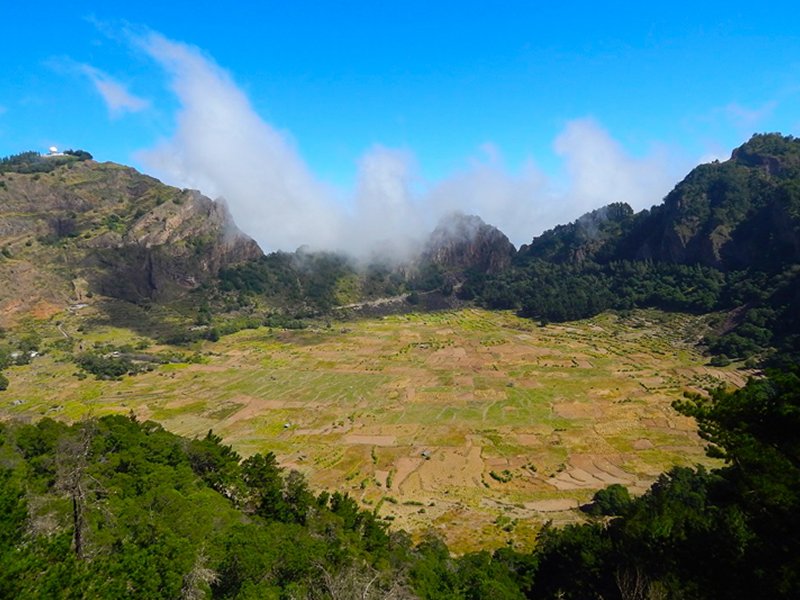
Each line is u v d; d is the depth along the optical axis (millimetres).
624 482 104125
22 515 33062
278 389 173250
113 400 158875
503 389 168000
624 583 42500
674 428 131500
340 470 112625
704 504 67562
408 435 133125
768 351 171750
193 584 37875
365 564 50844
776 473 30438
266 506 71375
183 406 155750
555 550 64438
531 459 116750
